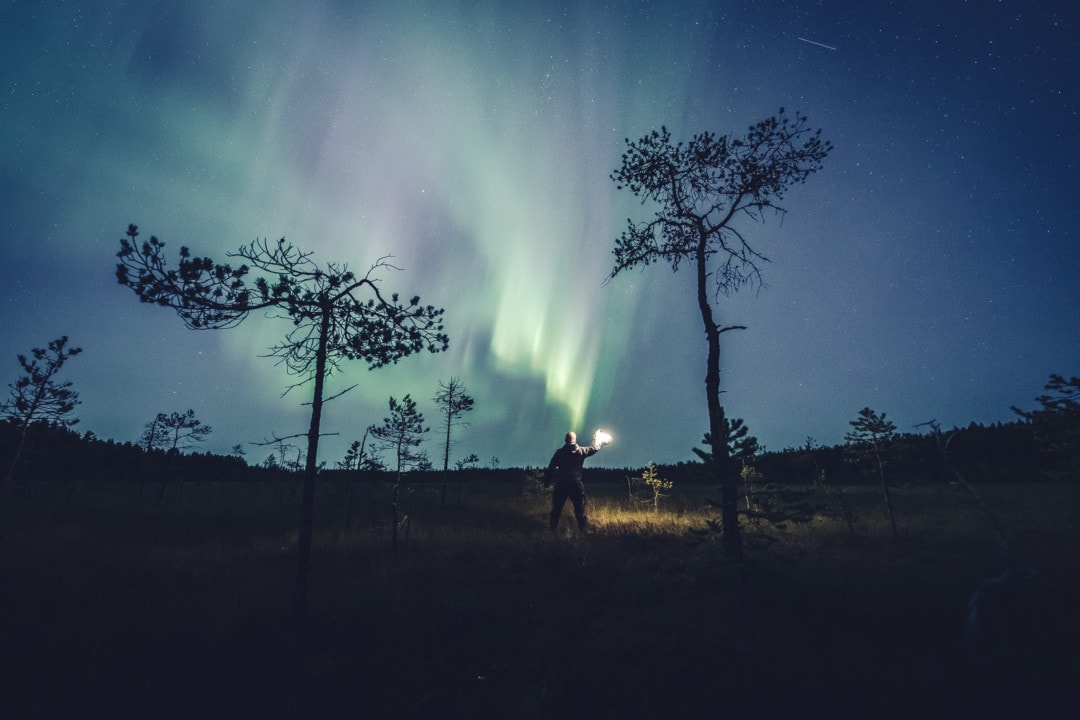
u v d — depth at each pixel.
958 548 8.82
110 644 4.75
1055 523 11.10
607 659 4.59
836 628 5.09
